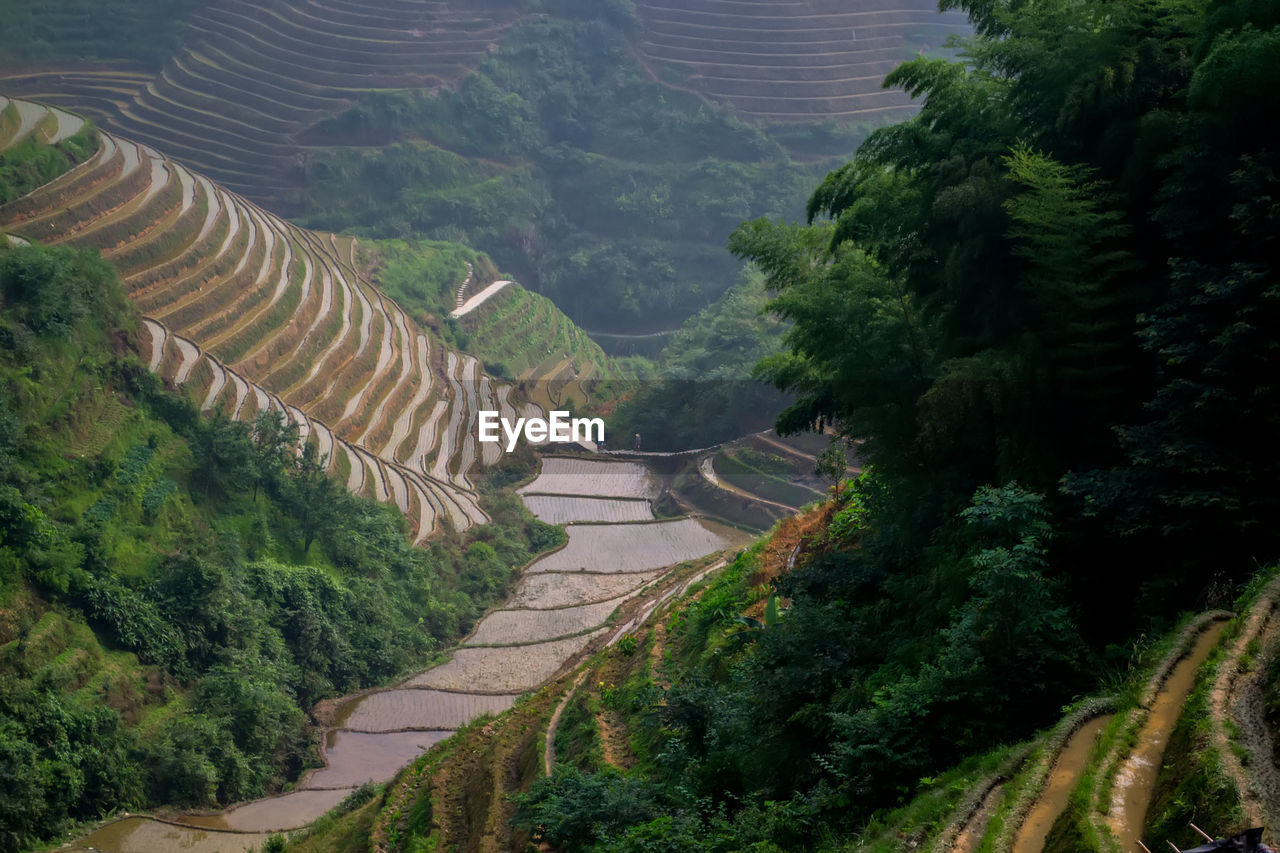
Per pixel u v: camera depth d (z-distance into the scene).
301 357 61.34
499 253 132.62
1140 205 13.20
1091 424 13.10
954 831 8.41
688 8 153.88
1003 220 13.91
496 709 41.62
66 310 43.34
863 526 19.81
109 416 42.91
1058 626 10.64
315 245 81.25
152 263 56.34
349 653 44.22
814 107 146.62
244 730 36.31
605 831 14.16
